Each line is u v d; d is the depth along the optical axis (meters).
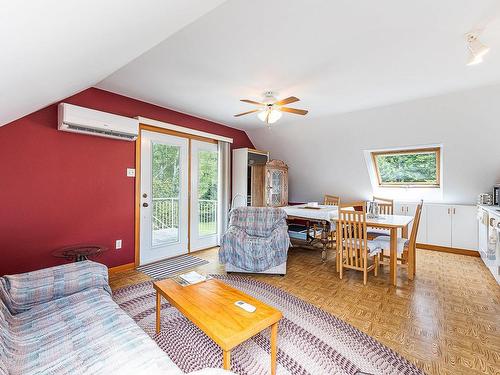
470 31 1.82
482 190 4.00
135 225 3.41
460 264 3.58
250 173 4.90
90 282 1.80
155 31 1.28
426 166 4.44
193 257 3.93
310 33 1.87
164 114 3.75
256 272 3.15
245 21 1.73
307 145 4.95
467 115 3.26
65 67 1.35
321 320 2.13
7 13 0.67
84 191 2.91
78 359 1.12
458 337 1.89
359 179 4.99
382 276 3.13
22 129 2.47
